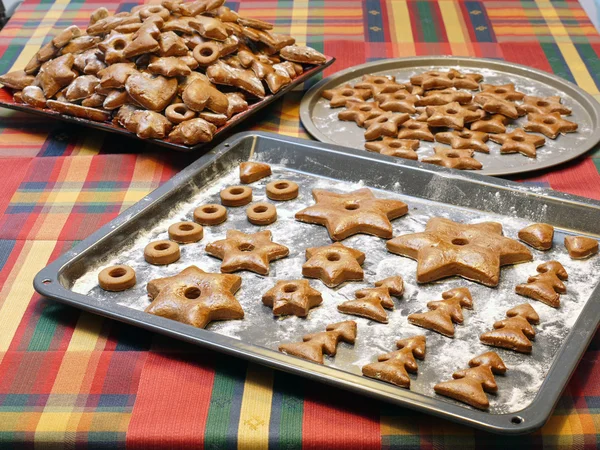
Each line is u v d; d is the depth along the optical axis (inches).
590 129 45.6
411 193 39.9
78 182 41.8
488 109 46.1
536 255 35.3
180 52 44.2
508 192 38.3
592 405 28.3
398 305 32.4
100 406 28.6
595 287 32.2
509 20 58.9
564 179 41.4
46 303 33.4
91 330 31.9
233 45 45.6
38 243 37.3
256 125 46.3
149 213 37.3
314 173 41.8
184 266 35.0
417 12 60.2
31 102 45.9
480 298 32.7
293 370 28.0
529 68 51.1
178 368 30.0
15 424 28.0
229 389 29.1
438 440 27.2
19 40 56.1
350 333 30.5
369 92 49.2
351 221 36.6
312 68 48.9
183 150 41.2
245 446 27.4
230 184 40.8
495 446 27.2
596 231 36.7
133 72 43.3
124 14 48.3
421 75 50.3
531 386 28.6
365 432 27.5
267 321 31.7
